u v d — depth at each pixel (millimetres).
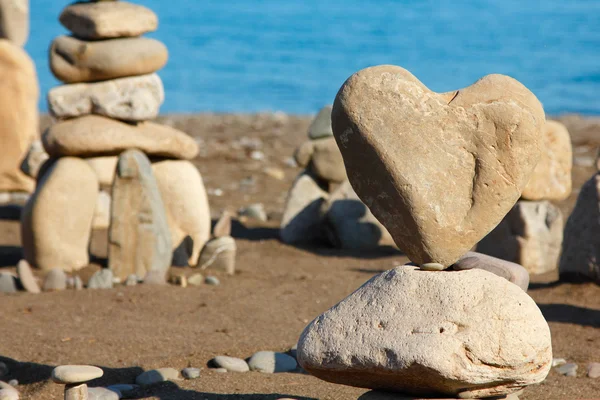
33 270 7523
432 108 3834
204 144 15320
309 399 4395
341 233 8891
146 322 5992
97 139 7633
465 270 3770
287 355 5223
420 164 3816
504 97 3812
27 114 11438
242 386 4723
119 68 7715
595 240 6754
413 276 3758
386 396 3830
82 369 3926
